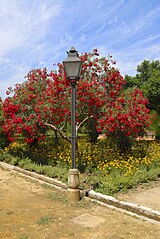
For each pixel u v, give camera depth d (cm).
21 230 491
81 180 781
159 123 1881
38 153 1173
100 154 1073
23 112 999
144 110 982
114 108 944
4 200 665
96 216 557
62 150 1187
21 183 834
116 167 885
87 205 621
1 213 577
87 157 997
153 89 1848
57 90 959
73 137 660
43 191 745
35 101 1016
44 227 503
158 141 1593
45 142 1441
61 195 700
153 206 600
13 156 1170
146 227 505
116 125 937
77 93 921
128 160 943
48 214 566
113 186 706
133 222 528
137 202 627
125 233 477
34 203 640
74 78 650
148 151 1152
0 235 471
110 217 552
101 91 983
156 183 792
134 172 845
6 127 1008
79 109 977
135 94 1009
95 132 1323
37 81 1106
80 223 520
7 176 930
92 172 876
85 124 1162
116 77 1038
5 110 1000
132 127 931
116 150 1167
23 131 1016
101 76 1042
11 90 1048
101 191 680
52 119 1001
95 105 945
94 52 1037
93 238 457
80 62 647
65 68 653
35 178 896
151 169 888
